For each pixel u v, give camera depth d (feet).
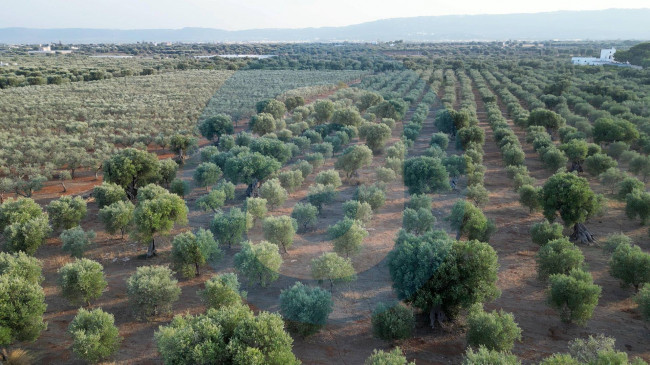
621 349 68.08
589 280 76.74
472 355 57.11
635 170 148.56
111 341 65.57
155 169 107.34
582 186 101.09
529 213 124.47
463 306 63.72
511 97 281.74
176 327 62.49
